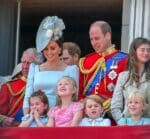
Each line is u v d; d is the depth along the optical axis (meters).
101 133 26.39
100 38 30.41
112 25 39.16
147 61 28.84
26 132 26.95
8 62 38.06
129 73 28.88
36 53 31.75
